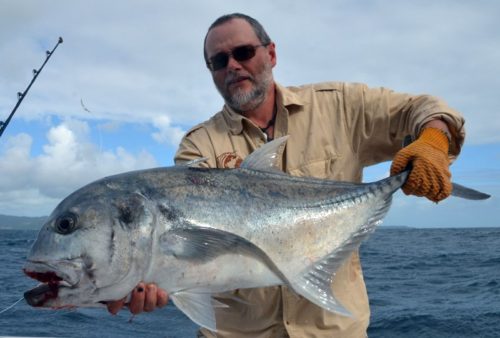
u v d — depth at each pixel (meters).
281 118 1.40
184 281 1.16
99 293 1.14
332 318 1.31
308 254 1.27
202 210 1.20
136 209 1.15
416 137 1.32
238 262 1.17
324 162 1.37
